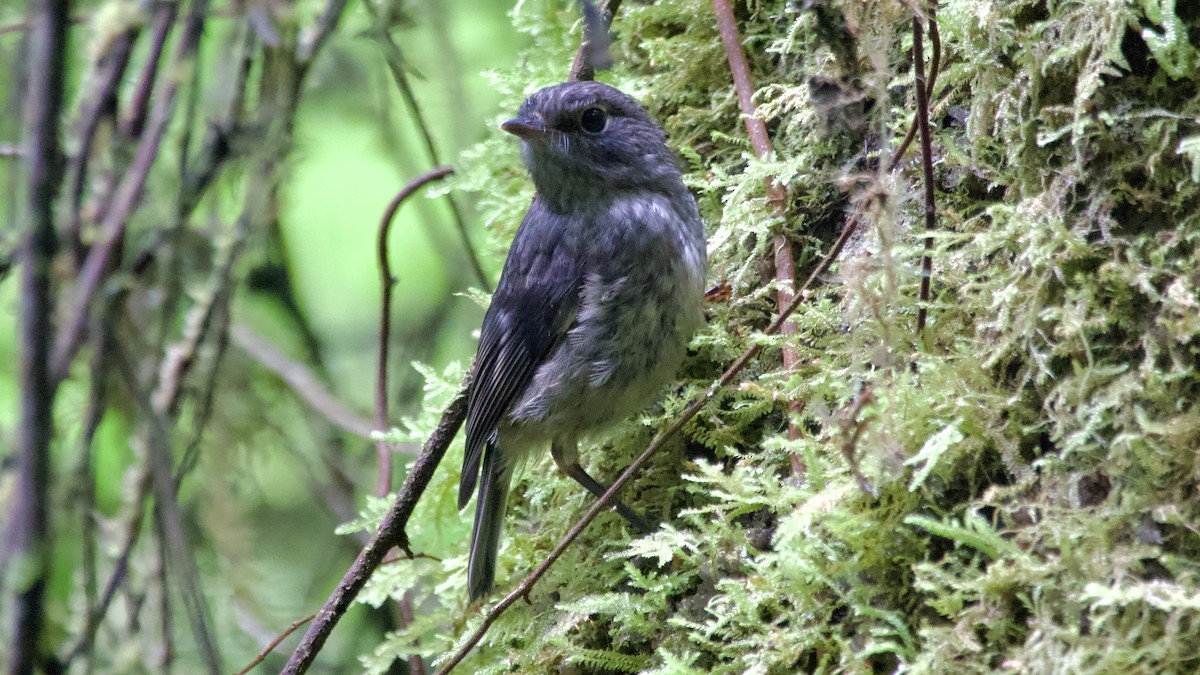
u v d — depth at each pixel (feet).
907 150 18.13
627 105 22.56
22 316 14.29
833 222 19.74
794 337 18.37
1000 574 14.17
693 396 21.02
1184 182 14.55
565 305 22.41
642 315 21.93
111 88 15.89
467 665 21.72
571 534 18.92
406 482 21.17
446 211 35.63
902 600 15.64
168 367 18.89
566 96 22.31
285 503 31.32
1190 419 13.74
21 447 14.17
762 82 21.52
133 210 15.34
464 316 32.24
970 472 15.52
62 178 14.84
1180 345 14.11
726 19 21.09
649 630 18.86
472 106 29.55
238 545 25.02
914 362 16.48
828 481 16.46
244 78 17.53
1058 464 14.73
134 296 17.12
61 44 14.44
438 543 24.26
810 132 19.84
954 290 16.72
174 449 22.31
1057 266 15.16
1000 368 15.74
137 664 19.26
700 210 23.12
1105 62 14.88
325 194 34.96
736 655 16.97
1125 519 13.89
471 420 22.22
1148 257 14.76
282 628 26.23
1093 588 13.15
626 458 22.40
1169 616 13.09
